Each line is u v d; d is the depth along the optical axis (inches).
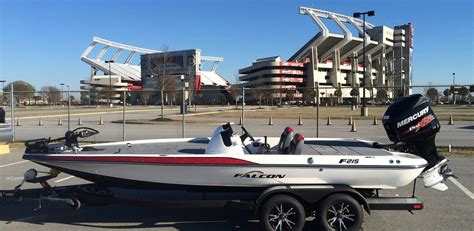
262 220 238.2
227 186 249.9
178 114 1893.5
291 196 239.3
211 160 242.5
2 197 274.5
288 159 240.8
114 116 1749.5
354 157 241.8
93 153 261.9
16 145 681.6
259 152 279.4
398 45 6850.4
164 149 287.4
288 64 6127.0
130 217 284.7
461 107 2194.9
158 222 274.2
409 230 254.5
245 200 255.3
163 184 254.4
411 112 260.2
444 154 573.9
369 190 258.1
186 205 254.1
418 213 290.7
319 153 265.1
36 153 261.4
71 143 282.5
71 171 259.0
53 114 1836.9
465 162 510.0
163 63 2322.8
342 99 4173.2
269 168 241.0
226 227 264.1
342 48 6894.7
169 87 2450.8
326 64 6486.2
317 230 252.7
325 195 239.0
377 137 855.7
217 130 268.2
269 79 6033.5
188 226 266.1
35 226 264.1
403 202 245.9
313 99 3651.6
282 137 281.7
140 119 1502.2
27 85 2593.5
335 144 313.0
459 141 767.1
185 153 268.2
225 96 3922.2
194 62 5772.6
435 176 265.3
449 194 345.1
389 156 248.1
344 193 240.5
